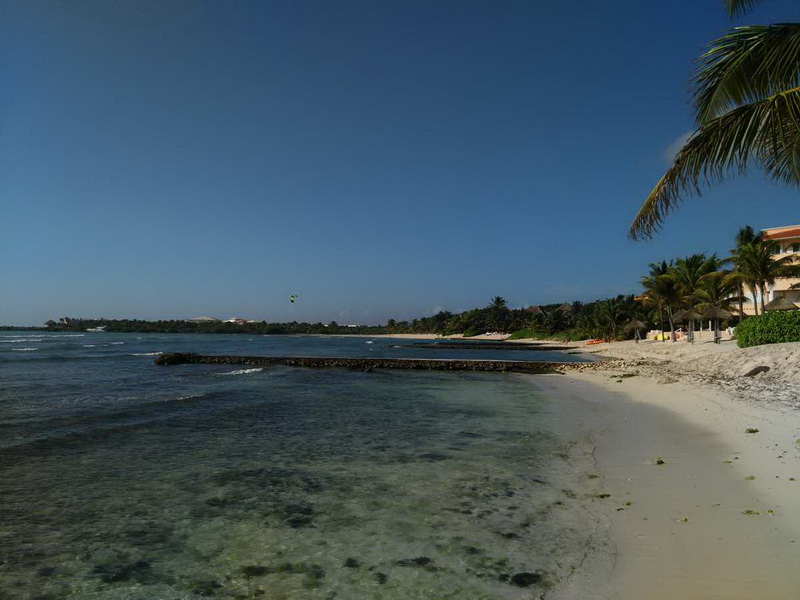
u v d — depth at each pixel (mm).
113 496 9070
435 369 45656
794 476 8188
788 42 7148
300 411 19656
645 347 59938
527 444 12812
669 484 8516
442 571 5844
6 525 7684
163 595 5539
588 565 5766
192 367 47156
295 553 6539
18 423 16891
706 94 8078
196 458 11945
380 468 10750
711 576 5215
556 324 124375
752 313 60094
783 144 7379
